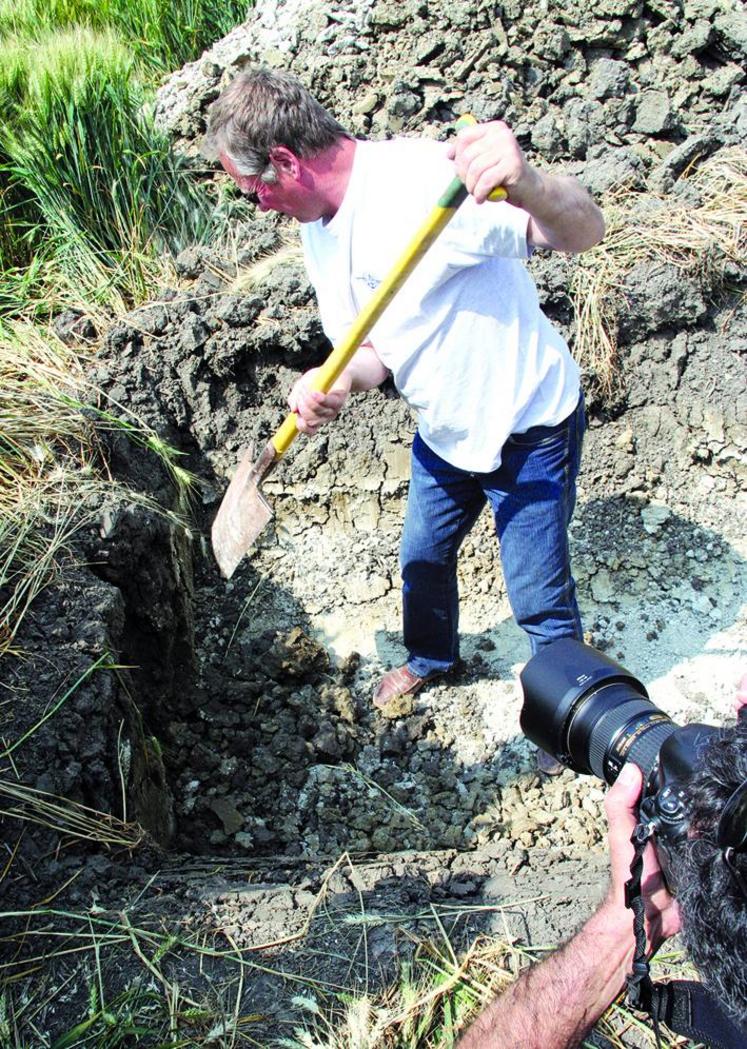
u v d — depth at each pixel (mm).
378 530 4344
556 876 3031
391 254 2678
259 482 3223
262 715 3928
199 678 4020
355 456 4316
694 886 1277
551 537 3105
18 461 3746
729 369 4266
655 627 4113
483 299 2750
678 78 4941
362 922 2713
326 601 4262
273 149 2609
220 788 3717
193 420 4301
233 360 4211
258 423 4312
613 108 4832
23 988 2543
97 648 3211
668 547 4270
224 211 4953
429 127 4938
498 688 4004
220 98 2674
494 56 4934
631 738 2057
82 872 2818
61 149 4730
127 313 4469
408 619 3719
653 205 4480
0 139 4805
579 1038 1682
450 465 3217
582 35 4895
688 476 4348
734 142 4746
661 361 4309
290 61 5152
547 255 4336
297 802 3699
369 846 3584
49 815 2898
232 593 4270
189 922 2719
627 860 1652
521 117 4930
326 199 2707
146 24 6172
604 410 4348
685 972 2545
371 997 2516
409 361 2838
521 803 3686
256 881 3057
